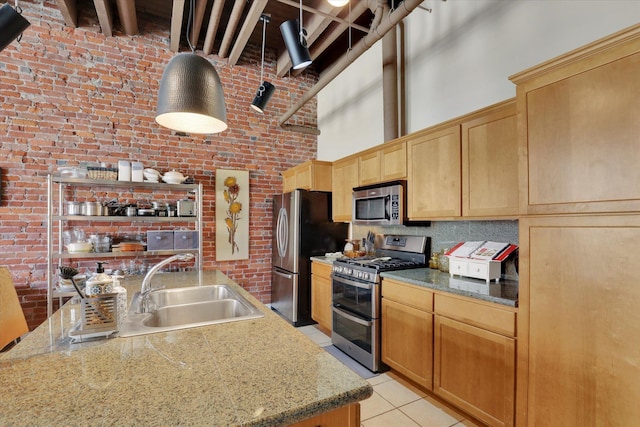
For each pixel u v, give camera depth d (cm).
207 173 412
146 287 167
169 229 387
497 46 238
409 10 220
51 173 320
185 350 107
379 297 260
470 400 187
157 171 360
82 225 347
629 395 124
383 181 300
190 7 338
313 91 351
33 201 327
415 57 311
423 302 219
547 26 207
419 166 259
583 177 138
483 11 248
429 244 290
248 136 440
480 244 233
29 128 327
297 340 116
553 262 148
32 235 326
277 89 461
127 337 118
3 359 99
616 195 128
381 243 339
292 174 436
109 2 335
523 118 162
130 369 93
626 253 125
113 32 363
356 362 283
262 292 445
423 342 219
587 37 187
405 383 245
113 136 363
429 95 296
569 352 142
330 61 461
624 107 126
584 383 137
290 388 82
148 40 381
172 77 146
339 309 302
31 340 115
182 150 398
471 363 186
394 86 315
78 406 74
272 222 450
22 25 191
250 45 440
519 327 161
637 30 121
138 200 370
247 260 436
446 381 202
